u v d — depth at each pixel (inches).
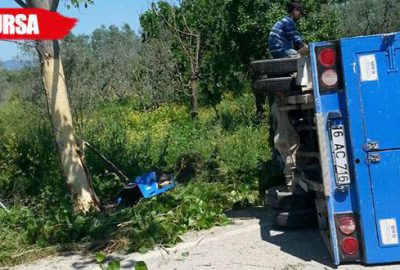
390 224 205.9
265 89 240.4
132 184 346.9
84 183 339.9
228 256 237.9
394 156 204.2
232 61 650.8
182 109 843.4
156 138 549.6
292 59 239.6
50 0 333.4
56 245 273.4
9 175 405.1
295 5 302.8
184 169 389.7
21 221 303.9
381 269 204.8
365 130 204.1
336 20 595.5
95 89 783.1
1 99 1217.4
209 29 739.4
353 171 206.5
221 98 818.8
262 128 512.7
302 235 256.2
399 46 202.1
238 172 368.2
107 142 440.5
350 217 208.7
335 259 209.8
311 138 252.1
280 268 217.8
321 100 207.2
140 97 1039.0
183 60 860.0
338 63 206.2
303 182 247.8
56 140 337.1
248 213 305.9
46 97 336.5
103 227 282.0
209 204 306.8
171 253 249.4
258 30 591.8
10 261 262.1
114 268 223.8
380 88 203.3
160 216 284.4
